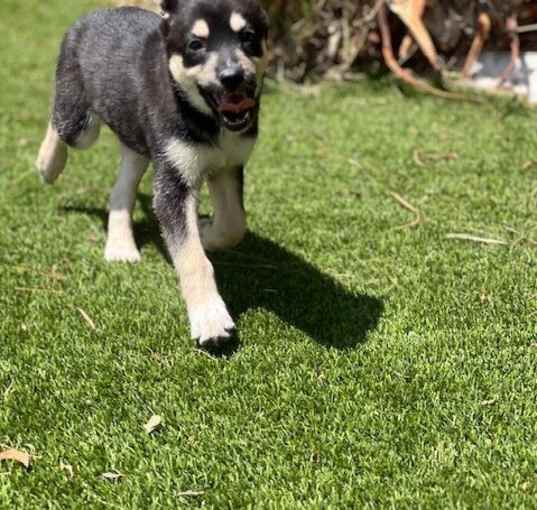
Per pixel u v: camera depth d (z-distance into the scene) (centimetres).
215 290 131
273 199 169
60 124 156
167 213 133
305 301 138
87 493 108
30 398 122
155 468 111
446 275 142
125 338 132
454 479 107
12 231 161
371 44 224
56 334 133
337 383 121
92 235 160
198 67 128
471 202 164
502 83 209
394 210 163
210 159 134
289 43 222
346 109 208
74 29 154
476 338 128
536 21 215
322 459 111
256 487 108
